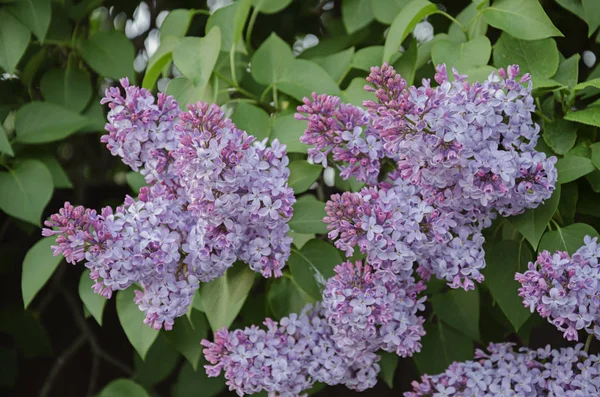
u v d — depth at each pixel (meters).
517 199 1.57
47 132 1.75
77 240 1.53
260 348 1.62
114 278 1.54
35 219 1.72
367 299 1.58
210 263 1.56
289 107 1.70
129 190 2.03
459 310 1.74
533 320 1.76
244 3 1.69
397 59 1.68
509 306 1.63
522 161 1.55
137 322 1.68
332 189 1.88
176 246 1.56
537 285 1.55
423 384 1.67
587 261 1.55
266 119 1.66
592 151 1.62
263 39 1.93
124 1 1.91
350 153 1.58
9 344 2.08
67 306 2.12
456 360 1.75
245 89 1.76
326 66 1.73
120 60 1.79
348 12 1.78
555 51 1.65
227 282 1.63
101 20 1.95
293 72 1.70
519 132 1.55
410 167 1.55
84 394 2.15
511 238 1.66
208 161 1.51
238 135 1.55
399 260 1.56
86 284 1.70
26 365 2.13
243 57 1.78
